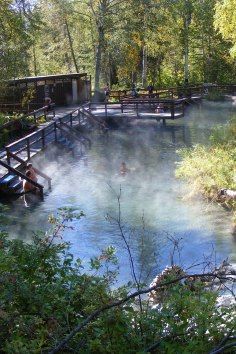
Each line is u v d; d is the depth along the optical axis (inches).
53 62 1979.6
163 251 394.0
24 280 168.7
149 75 2042.3
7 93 1112.8
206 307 152.4
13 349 131.9
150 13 1450.5
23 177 562.3
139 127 1123.9
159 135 1028.5
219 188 525.0
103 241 425.1
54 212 514.0
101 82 1882.4
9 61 1079.0
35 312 157.5
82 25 1686.8
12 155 620.7
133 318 161.8
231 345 128.4
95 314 136.9
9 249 187.2
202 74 1982.0
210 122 1170.0
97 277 171.8
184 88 1536.7
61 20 1615.4
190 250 400.2
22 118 902.4
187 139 970.7
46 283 175.8
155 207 522.6
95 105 1343.5
